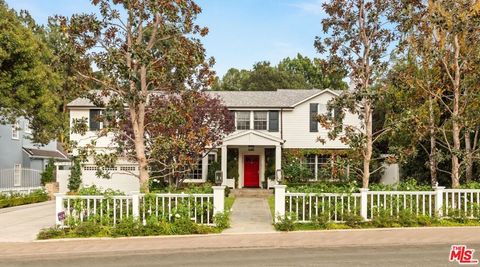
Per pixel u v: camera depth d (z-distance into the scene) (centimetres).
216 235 1270
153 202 1323
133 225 1271
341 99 1534
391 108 1858
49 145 3919
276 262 944
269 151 3028
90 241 1204
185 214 1326
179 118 1495
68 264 953
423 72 1816
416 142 1930
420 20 1611
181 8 1467
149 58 1387
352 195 1386
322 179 2909
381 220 1365
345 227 1355
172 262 959
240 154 3056
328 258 979
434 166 1847
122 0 1438
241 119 3138
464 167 1844
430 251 1048
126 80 1463
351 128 1580
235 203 2223
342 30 1577
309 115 3109
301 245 1127
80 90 1516
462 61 1664
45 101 2417
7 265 951
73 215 1313
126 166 2894
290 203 1381
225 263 941
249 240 1195
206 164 3047
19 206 2325
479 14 1587
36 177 3166
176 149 1586
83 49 1459
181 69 1480
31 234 1326
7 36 2114
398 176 2762
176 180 2162
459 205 1420
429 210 1415
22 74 2197
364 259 964
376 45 1562
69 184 2853
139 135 1484
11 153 3167
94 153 1474
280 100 3194
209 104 2364
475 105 1689
